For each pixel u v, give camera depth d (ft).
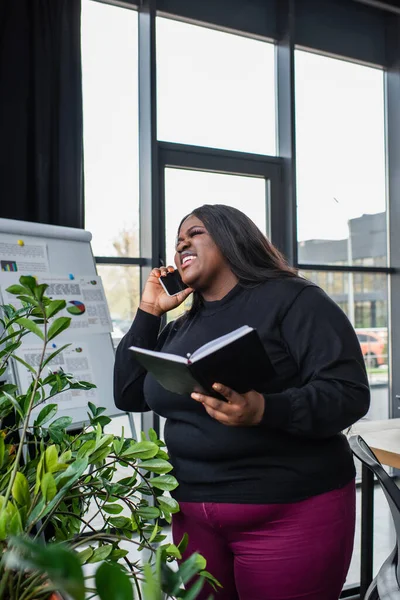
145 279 11.80
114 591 1.55
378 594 4.93
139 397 5.50
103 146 11.60
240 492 4.47
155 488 3.71
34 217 10.08
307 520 4.42
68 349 8.08
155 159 11.71
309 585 4.43
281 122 13.47
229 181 12.90
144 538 3.51
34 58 10.11
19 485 2.55
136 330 5.50
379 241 15.07
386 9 14.37
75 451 3.64
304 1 13.94
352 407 4.30
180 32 12.55
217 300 4.93
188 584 4.78
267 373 3.77
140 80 11.91
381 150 15.14
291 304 4.57
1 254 7.88
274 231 13.34
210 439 4.53
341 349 4.42
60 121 10.28
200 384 3.63
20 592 2.29
